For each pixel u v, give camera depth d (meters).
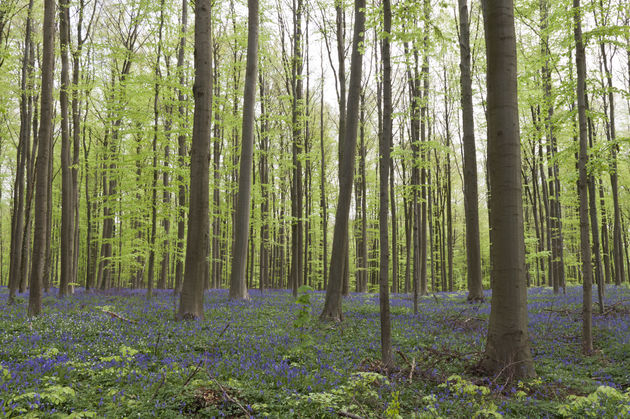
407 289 22.83
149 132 16.70
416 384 7.27
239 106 27.81
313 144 35.66
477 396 6.59
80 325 10.84
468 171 17.89
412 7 9.05
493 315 8.21
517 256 8.09
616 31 9.55
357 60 14.41
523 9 14.99
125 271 41.03
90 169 23.69
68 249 19.23
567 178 12.37
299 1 22.19
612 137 22.02
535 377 7.79
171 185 17.44
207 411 5.68
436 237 43.28
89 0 21.78
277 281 45.12
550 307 15.84
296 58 21.53
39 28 23.78
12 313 12.66
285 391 6.40
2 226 49.72
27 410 5.26
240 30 22.38
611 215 31.97
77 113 21.91
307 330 11.45
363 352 9.32
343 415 5.71
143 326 11.05
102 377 6.84
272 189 27.41
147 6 16.95
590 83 10.57
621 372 8.02
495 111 8.34
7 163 34.97
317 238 44.59
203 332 10.69
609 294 19.58
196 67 13.48
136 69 27.45
